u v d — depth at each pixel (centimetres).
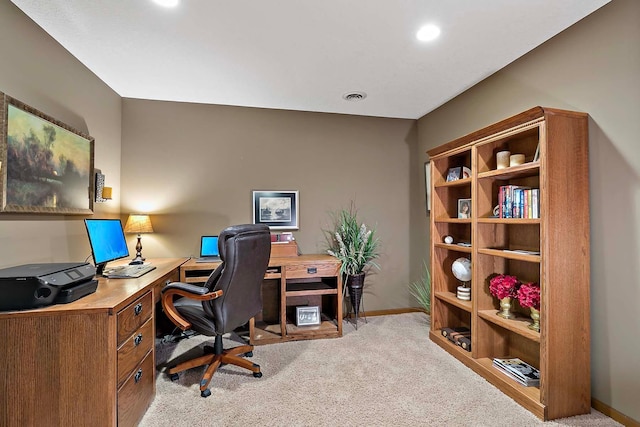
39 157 200
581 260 198
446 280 315
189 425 185
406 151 410
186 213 348
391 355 279
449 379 238
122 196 332
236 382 233
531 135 228
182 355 279
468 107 315
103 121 295
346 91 320
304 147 379
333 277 355
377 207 400
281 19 203
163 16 199
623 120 185
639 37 178
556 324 192
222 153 357
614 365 191
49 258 216
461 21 206
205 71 275
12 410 149
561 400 192
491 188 256
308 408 202
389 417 193
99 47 235
